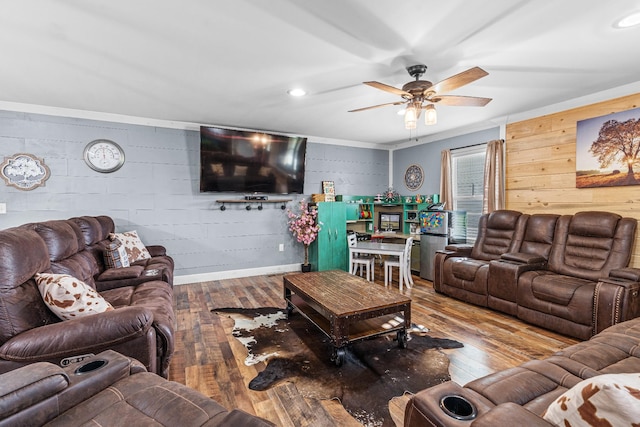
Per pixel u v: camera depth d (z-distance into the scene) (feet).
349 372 7.10
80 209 12.64
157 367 5.78
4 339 4.72
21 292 5.05
